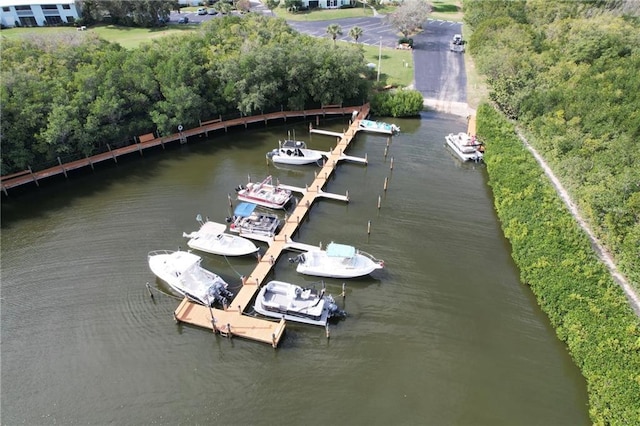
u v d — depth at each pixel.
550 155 53.44
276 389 30.45
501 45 76.75
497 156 55.03
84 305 36.75
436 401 29.84
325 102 70.06
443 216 48.38
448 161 59.91
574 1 99.12
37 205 49.12
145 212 48.03
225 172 56.19
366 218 47.84
